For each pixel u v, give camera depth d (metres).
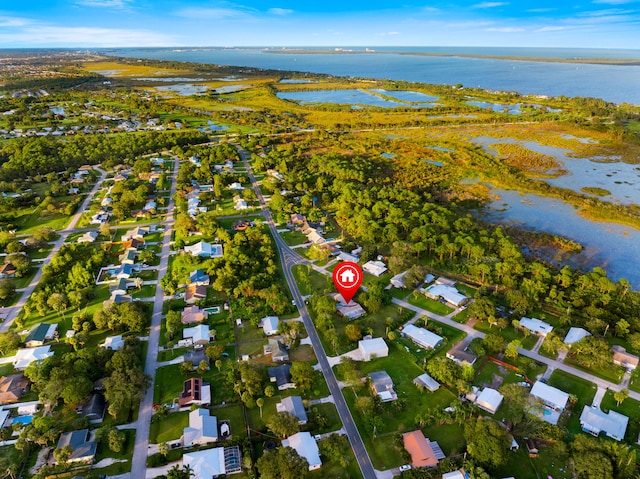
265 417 115.19
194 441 105.38
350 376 124.00
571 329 145.50
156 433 110.00
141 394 117.94
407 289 174.75
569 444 103.19
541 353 139.88
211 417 112.69
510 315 157.00
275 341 141.00
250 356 138.00
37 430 105.94
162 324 153.38
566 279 171.62
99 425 111.69
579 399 120.81
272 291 164.75
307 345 143.38
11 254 190.88
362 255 194.00
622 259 199.62
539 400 115.62
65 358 129.38
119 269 187.00
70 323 153.25
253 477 97.25
